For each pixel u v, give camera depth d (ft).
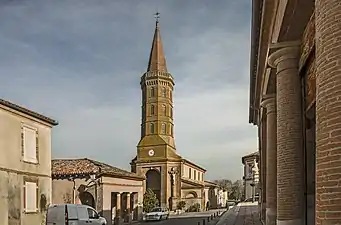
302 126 36.94
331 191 17.87
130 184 134.51
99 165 122.01
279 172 37.50
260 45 46.50
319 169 18.86
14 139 78.54
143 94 261.65
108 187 116.98
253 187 218.79
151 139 248.52
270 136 56.90
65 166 119.65
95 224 84.12
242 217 118.32
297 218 36.32
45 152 89.40
